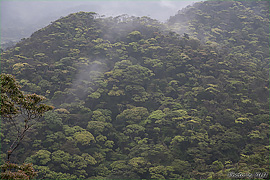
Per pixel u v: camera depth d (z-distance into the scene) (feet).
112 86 236.02
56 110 195.11
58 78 238.07
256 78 235.40
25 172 53.88
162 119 193.36
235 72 246.27
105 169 160.15
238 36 343.05
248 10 411.13
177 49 274.98
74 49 277.44
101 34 322.14
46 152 158.40
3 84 54.95
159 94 225.76
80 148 178.09
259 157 145.38
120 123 206.90
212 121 193.88
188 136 177.78
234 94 218.18
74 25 328.49
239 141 173.27
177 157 167.43
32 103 56.08
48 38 297.74
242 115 193.67
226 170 132.77
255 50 320.29
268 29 371.35
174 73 254.88
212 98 219.82
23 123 176.24
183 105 214.07
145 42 294.25
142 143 179.22
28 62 252.42
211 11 412.98
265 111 201.98
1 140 166.09
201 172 147.13
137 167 155.22
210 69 251.19
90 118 203.10
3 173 50.83
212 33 359.87
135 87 226.99
